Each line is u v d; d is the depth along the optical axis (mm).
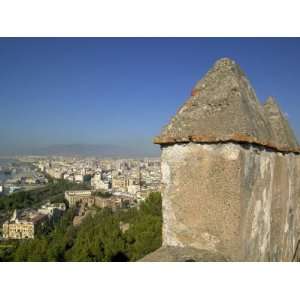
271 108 4945
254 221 3715
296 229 5332
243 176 3420
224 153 3408
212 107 3697
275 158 4309
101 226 30656
